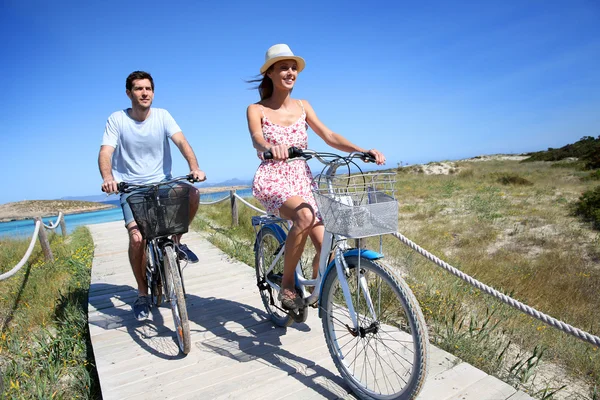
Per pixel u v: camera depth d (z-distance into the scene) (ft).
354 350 9.61
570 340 12.28
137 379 9.01
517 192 52.90
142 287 12.17
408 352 9.38
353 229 6.56
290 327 11.35
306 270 16.65
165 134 11.73
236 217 31.86
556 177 69.67
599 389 9.77
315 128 9.87
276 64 9.01
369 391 7.73
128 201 9.13
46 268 21.86
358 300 7.52
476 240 27.43
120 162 11.53
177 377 9.02
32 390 9.76
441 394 7.84
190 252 10.98
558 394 9.62
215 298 14.30
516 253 23.75
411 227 32.71
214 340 10.85
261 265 11.95
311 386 8.41
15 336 12.78
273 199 8.77
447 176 84.23
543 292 16.71
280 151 7.09
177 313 10.28
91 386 10.05
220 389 8.45
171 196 9.49
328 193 7.34
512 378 9.83
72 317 13.74
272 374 8.94
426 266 19.88
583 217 33.58
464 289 16.06
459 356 10.10
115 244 27.25
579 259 21.56
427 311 13.24
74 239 32.01
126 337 11.40
